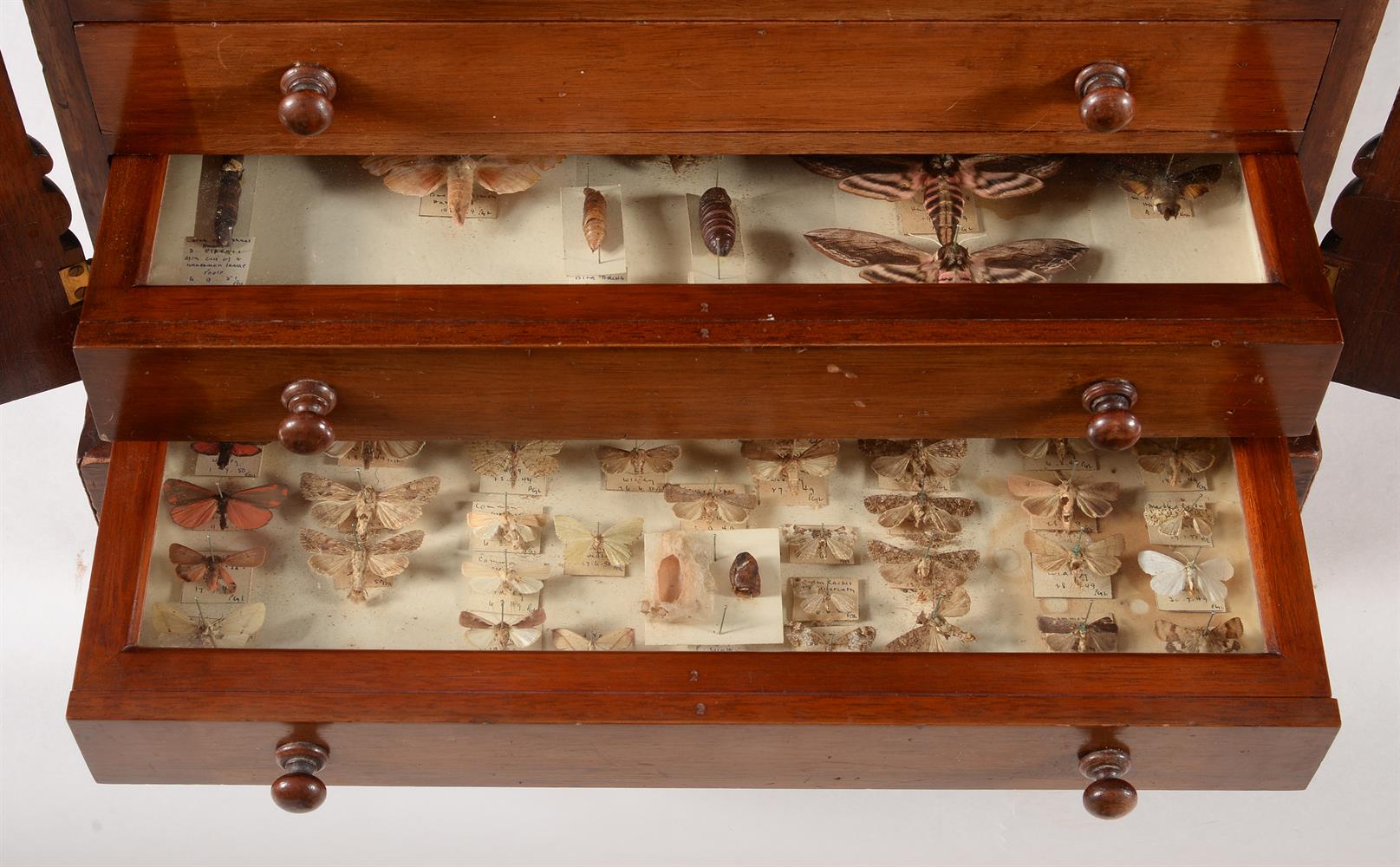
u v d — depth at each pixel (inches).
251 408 38.9
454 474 42.4
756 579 41.1
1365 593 48.8
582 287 38.1
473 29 37.0
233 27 37.1
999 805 47.3
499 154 39.8
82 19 37.0
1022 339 37.7
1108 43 37.4
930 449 42.8
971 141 38.5
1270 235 38.6
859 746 38.8
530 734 38.4
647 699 38.2
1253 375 38.4
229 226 39.4
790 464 42.4
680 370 38.2
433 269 39.6
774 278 40.0
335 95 37.7
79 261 42.1
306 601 40.8
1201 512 41.2
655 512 42.2
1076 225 40.3
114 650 38.3
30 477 49.1
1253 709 38.1
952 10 37.0
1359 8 37.2
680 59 37.4
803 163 41.4
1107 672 38.4
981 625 41.2
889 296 38.0
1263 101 38.3
